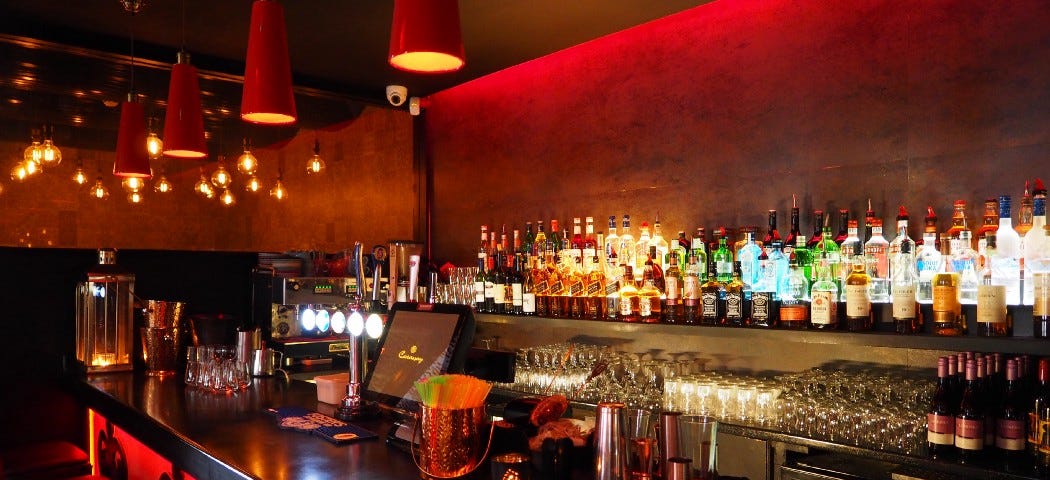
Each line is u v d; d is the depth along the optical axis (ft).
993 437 8.21
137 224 22.71
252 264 15.71
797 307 9.37
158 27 12.63
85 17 12.14
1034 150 9.04
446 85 16.94
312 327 14.69
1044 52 9.00
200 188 21.21
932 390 8.87
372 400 8.20
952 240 9.08
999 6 9.37
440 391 6.20
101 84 15.38
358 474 6.51
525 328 15.23
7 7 11.64
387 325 8.77
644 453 5.39
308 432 8.14
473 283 14.44
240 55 14.32
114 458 12.49
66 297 13.91
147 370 13.33
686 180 12.74
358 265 10.60
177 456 8.14
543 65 15.31
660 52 13.20
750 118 11.90
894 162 10.27
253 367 12.60
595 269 13.09
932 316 8.46
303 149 21.39
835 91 10.91
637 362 11.06
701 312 10.82
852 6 10.77
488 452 6.51
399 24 5.28
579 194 14.52
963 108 9.66
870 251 9.76
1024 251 8.48
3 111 20.16
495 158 16.31
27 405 13.50
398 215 18.42
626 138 13.70
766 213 11.64
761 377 11.51
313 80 16.19
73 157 21.70
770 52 11.68
